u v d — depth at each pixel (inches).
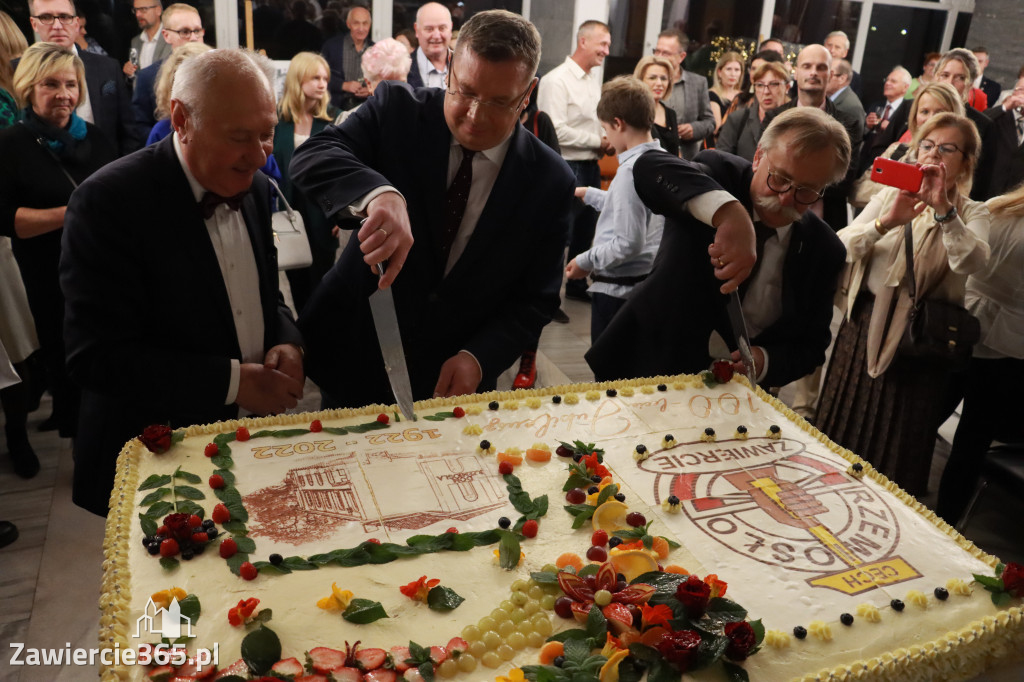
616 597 59.7
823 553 69.3
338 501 72.1
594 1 274.8
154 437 76.6
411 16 259.0
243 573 61.2
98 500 84.2
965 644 60.9
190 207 78.2
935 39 326.3
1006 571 65.5
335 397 99.3
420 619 58.8
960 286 114.0
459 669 54.5
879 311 117.5
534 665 54.5
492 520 70.9
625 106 122.9
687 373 101.8
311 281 170.4
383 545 65.6
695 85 244.7
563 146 218.2
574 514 71.6
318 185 79.9
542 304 96.9
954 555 70.4
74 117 123.0
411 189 87.4
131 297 77.8
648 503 74.6
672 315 97.5
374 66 178.1
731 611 59.8
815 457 84.7
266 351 90.3
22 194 117.9
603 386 96.2
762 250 94.8
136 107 181.2
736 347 100.9
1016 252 113.5
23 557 115.2
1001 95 295.0
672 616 58.2
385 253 72.3
